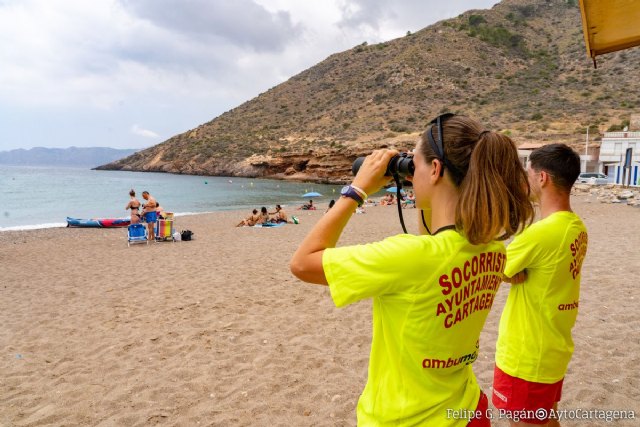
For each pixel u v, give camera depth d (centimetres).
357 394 413
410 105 11138
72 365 496
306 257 136
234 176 9819
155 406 401
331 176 7975
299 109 13425
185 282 870
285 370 467
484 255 138
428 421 134
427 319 129
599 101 8969
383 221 2034
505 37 13662
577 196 2964
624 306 614
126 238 1675
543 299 217
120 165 13912
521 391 222
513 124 8331
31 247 1462
